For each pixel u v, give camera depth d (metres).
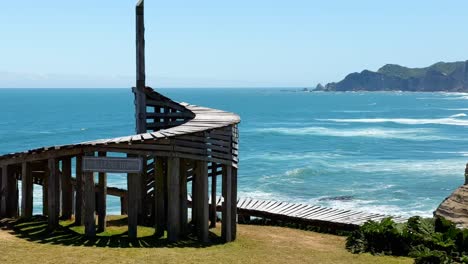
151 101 28.59
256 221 29.92
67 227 22.16
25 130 117.75
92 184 20.66
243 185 52.72
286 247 22.14
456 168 62.09
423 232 21.42
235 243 22.19
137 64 27.16
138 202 24.64
